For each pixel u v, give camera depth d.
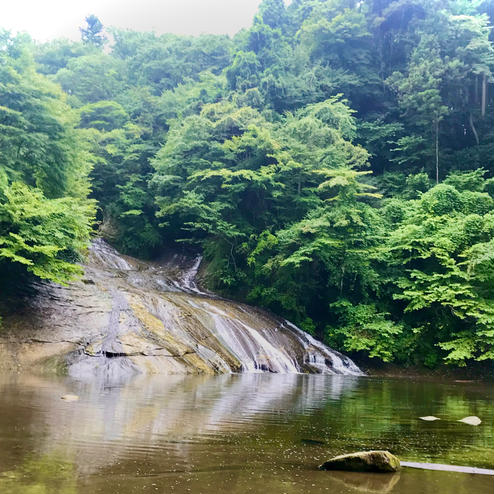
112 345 14.27
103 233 36.44
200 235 35.28
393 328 21.36
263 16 54.72
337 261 24.00
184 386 10.83
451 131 38.44
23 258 14.55
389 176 35.28
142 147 38.38
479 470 4.60
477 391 14.41
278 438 5.72
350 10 45.91
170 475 4.01
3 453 4.44
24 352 13.16
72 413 6.65
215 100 38.97
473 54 38.09
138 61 58.09
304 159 28.94
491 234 21.11
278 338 20.55
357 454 4.45
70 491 3.48
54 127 18.33
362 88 42.78
